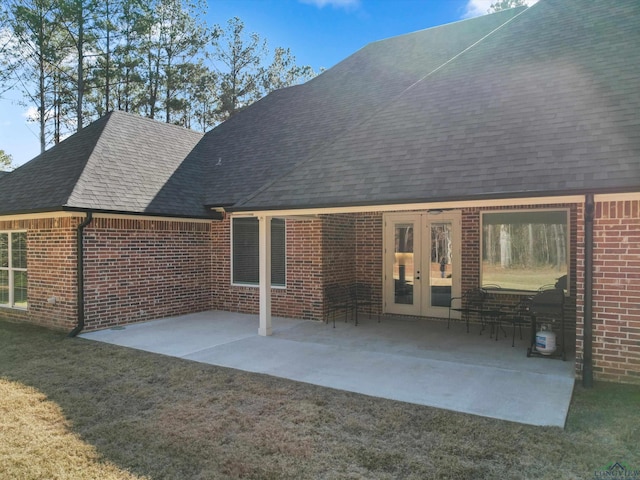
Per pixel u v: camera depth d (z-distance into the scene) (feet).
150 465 13.35
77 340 29.32
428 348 27.20
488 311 30.99
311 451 14.05
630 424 15.56
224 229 40.37
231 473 12.80
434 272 36.70
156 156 41.70
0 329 33.09
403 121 28.48
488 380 20.84
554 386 19.75
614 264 19.60
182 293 38.60
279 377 21.62
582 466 12.82
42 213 32.35
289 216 32.32
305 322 35.32
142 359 24.76
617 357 19.70
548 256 31.73
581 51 26.96
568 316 30.66
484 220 34.17
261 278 30.78
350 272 39.34
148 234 35.91
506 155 21.58
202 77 105.50
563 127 21.75
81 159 36.19
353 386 20.20
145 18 88.53
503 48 31.09
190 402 18.37
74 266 31.50
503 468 12.81
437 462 13.21
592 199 18.63
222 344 28.19
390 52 49.65
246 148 44.68
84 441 14.93
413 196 21.34
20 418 16.80
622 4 29.55
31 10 80.18
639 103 21.09
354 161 26.76
